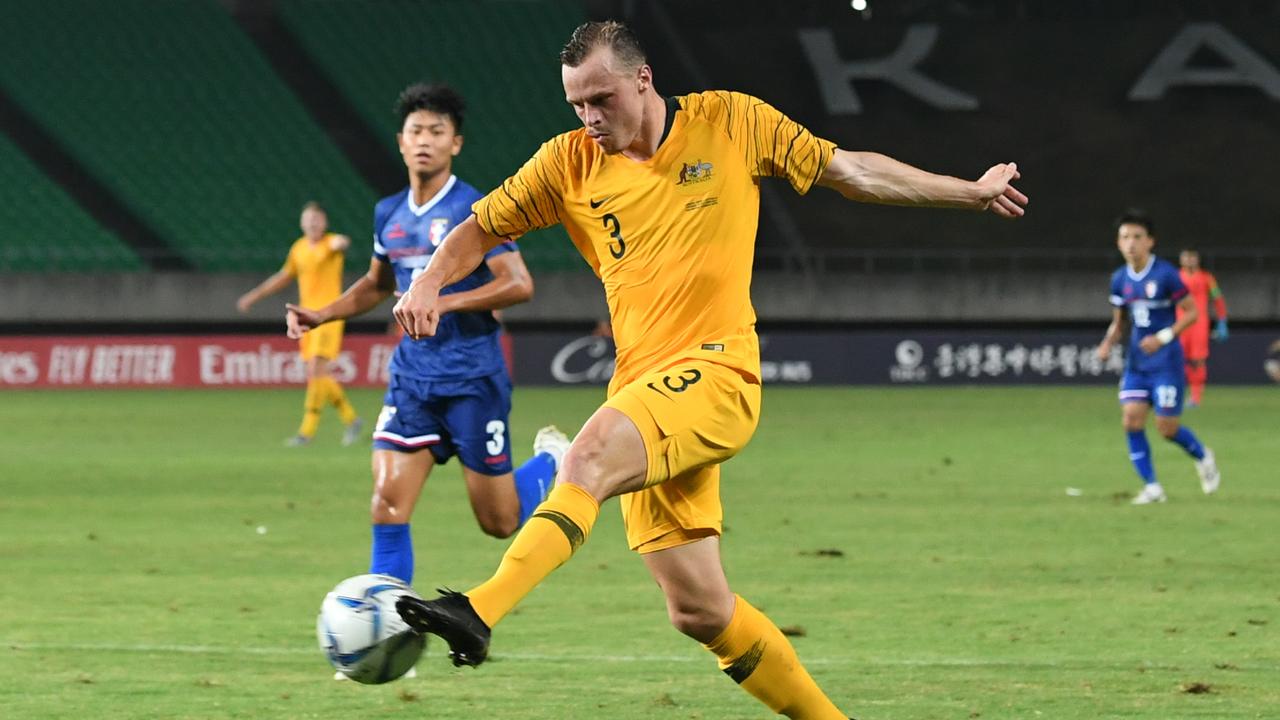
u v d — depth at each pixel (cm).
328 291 3531
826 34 7256
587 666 1284
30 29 7238
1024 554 1934
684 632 928
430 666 1284
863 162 912
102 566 1852
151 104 7006
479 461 1332
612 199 898
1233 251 6231
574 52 858
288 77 7156
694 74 7094
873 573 1791
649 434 840
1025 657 1316
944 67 7144
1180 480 2778
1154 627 1454
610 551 1986
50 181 6675
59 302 5947
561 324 6450
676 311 893
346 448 3481
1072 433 3778
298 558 1920
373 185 6762
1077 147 6844
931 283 6025
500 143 6931
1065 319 6016
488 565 1866
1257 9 7319
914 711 1114
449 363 1308
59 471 2984
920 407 4725
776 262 6475
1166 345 2456
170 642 1388
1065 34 7188
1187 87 7025
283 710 1127
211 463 3144
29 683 1212
